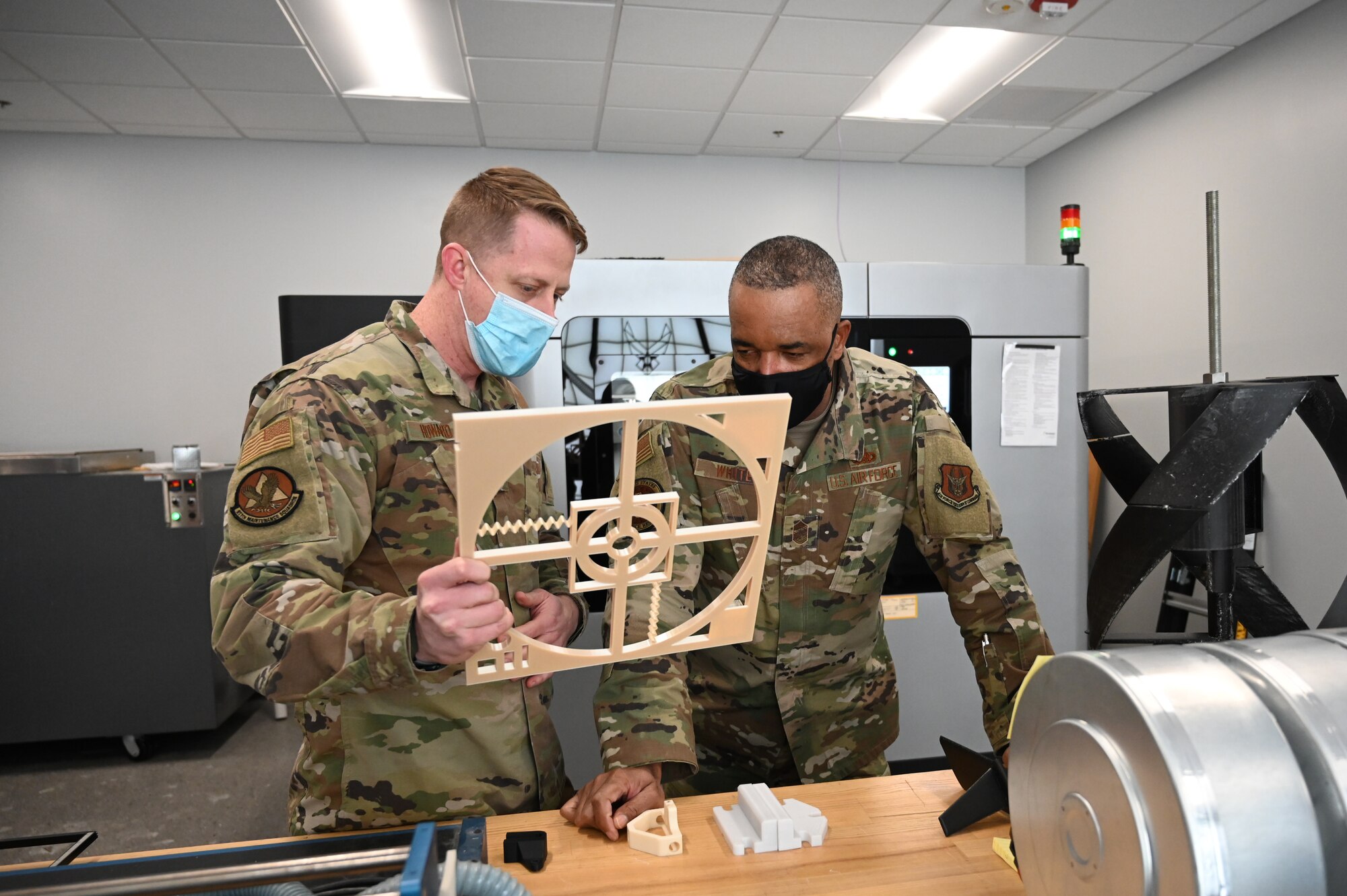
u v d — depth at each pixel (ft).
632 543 2.09
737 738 3.69
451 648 2.03
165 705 9.30
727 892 2.19
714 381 3.48
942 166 14.42
